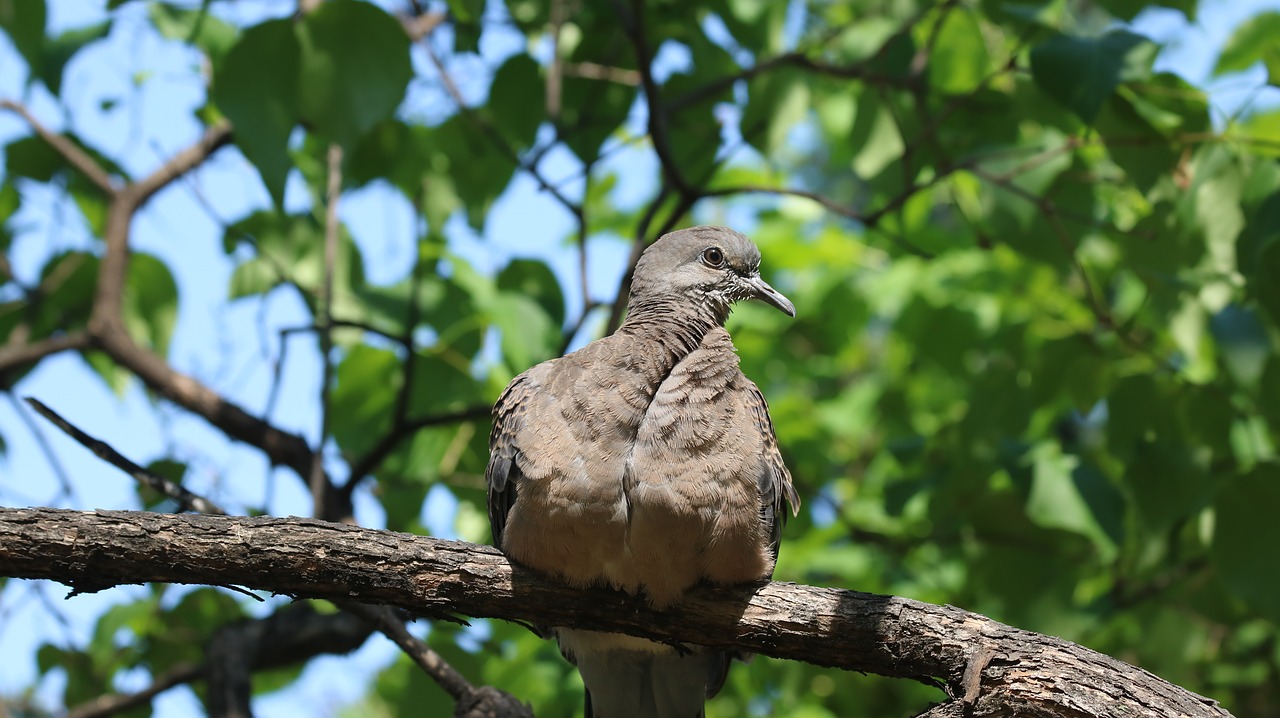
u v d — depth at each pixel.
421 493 11.26
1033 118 10.40
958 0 9.92
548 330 10.77
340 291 11.08
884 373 16.23
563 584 6.83
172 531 6.25
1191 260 9.76
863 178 10.90
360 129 8.65
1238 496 9.12
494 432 7.57
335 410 11.14
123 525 6.22
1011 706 5.82
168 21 10.16
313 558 6.36
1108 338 11.76
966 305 13.26
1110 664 5.82
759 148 10.62
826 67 10.20
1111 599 11.24
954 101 9.59
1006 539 11.14
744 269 8.88
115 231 11.33
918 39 11.06
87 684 11.62
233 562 6.29
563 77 11.39
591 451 6.67
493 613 6.75
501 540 7.53
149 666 11.85
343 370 11.00
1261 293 8.68
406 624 8.59
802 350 15.16
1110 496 10.12
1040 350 11.08
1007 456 10.79
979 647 6.02
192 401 10.88
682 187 9.95
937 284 13.41
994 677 5.89
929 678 6.24
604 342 7.28
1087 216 10.49
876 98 10.52
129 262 12.05
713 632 6.73
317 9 8.54
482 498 11.27
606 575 6.75
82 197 12.44
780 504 7.53
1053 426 14.45
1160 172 9.52
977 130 10.71
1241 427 11.88
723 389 6.96
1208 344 12.14
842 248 14.44
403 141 11.08
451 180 11.58
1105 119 9.49
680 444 6.71
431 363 10.95
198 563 6.26
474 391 10.99
